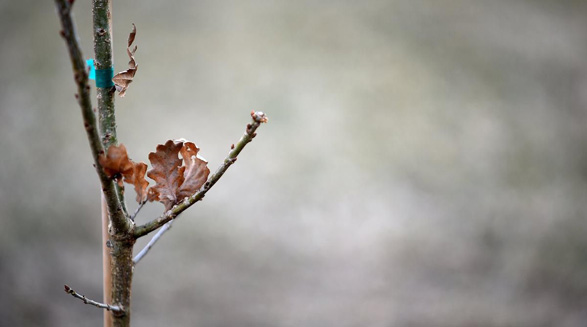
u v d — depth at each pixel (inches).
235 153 69.9
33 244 212.4
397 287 215.9
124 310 72.4
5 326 181.8
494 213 247.8
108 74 71.0
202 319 197.3
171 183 71.2
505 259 227.0
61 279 200.8
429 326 199.2
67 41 64.6
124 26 312.0
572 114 300.5
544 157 275.3
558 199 253.6
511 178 264.8
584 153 277.6
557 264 223.5
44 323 185.2
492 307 206.7
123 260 71.7
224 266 218.7
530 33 347.3
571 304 207.6
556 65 328.5
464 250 231.5
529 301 209.2
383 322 201.5
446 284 217.3
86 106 66.0
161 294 204.4
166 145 70.9
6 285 195.2
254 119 69.5
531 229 239.8
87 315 190.9
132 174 68.7
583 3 373.1
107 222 72.1
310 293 212.1
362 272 221.8
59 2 64.1
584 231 238.4
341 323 201.0
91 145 67.3
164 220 71.1
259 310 203.5
